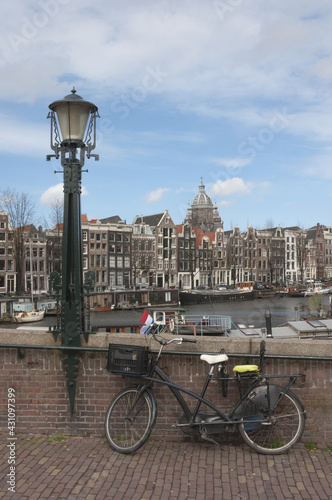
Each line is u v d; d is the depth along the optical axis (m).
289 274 84.44
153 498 3.59
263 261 79.38
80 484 3.79
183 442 4.70
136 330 24.44
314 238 94.69
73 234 4.93
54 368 4.94
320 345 4.70
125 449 4.38
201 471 4.03
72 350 4.88
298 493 3.68
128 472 4.00
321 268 94.38
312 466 4.14
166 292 50.50
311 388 4.68
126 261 61.47
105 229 59.25
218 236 73.94
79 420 4.90
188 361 4.80
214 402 4.74
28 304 41.88
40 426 4.92
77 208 4.95
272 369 4.74
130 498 3.59
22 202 47.03
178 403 4.79
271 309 48.84
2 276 51.66
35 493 3.64
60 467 4.08
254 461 4.24
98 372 4.89
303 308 48.41
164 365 4.82
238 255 75.81
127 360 4.48
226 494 3.66
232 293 57.50
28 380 4.95
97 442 4.68
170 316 31.72
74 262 4.92
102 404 4.89
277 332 18.08
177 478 3.90
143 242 64.81
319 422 4.66
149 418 4.44
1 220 51.56
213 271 72.88
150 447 4.55
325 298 56.19
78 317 4.89
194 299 54.16
